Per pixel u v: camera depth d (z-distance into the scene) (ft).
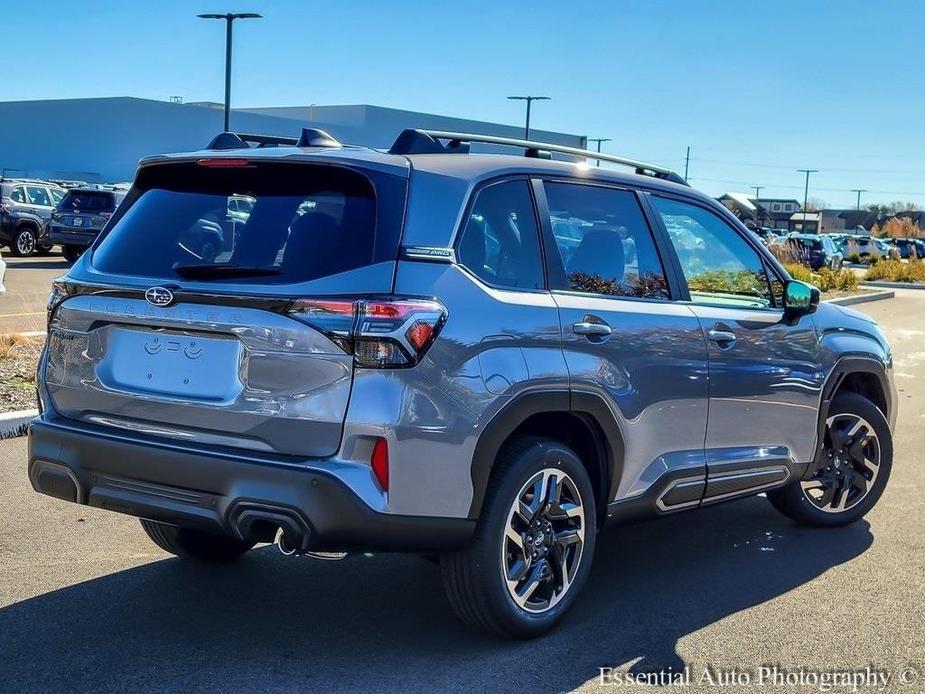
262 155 13.20
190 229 13.48
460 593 13.33
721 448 16.70
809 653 13.99
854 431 19.86
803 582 16.83
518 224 14.10
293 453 12.12
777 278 18.38
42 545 17.40
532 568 13.85
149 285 12.98
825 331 18.83
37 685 12.35
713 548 18.65
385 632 14.28
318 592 15.76
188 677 12.69
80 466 13.25
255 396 12.23
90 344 13.53
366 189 12.73
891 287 112.57
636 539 19.17
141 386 13.05
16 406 25.88
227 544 16.79
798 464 18.35
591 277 14.83
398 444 11.97
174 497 12.66
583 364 13.98
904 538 19.39
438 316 12.25
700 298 16.63
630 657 13.70
